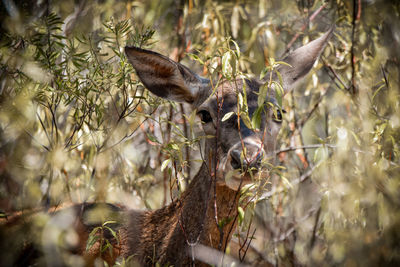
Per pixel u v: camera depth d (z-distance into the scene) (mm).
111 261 9117
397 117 9781
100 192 9539
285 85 10281
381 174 9141
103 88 9297
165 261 8883
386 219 9375
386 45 11695
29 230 8289
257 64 13031
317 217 11258
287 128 12523
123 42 10453
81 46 10148
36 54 8938
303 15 13203
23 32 9602
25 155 10547
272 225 11891
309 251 11281
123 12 12578
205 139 9195
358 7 11852
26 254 8477
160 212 9609
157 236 9234
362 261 9750
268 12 13445
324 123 12945
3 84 9555
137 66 8836
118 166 11078
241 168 7848
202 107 9133
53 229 7609
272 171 7922
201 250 8594
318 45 10539
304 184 12844
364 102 11141
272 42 12383
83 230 9312
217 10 12977
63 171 10445
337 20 12227
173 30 13617
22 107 8758
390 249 9453
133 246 9227
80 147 10727
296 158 13078
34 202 9711
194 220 8906
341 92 11336
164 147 8328
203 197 8883
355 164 9969
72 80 9664
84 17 12203
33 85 8703
